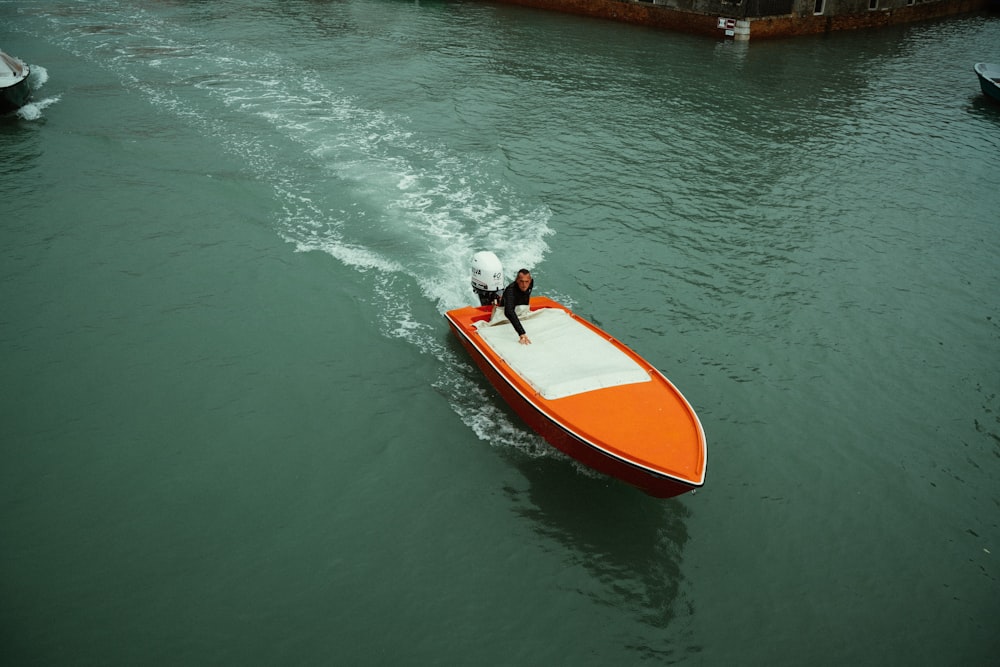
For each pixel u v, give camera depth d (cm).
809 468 977
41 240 1393
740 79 2728
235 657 722
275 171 1706
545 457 973
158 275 1312
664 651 750
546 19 3594
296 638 743
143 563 813
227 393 1059
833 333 1256
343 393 1068
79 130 1892
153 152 1781
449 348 1167
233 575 805
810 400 1098
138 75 2377
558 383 940
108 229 1441
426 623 764
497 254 1412
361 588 796
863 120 2353
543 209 1617
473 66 2691
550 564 833
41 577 793
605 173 1834
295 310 1238
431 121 2097
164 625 750
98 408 1023
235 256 1375
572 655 741
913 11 4072
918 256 1520
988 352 1229
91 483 909
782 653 753
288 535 853
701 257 1470
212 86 2295
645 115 2273
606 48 3077
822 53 3222
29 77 2288
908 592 821
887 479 967
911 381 1151
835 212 1700
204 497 897
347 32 3103
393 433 1002
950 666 747
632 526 882
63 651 722
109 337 1156
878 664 746
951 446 1027
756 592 814
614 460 847
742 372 1147
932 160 2042
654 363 1155
